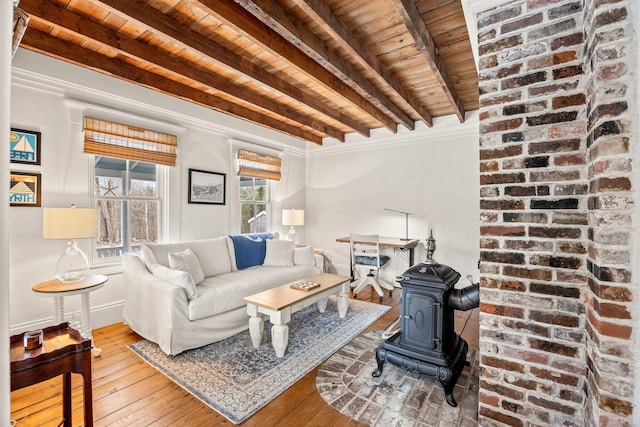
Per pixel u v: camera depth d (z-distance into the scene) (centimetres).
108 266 304
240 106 394
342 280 316
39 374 118
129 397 186
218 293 269
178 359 233
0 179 46
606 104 106
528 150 139
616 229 105
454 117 431
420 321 198
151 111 340
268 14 193
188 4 205
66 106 275
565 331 131
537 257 137
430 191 452
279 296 261
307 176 576
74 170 281
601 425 107
